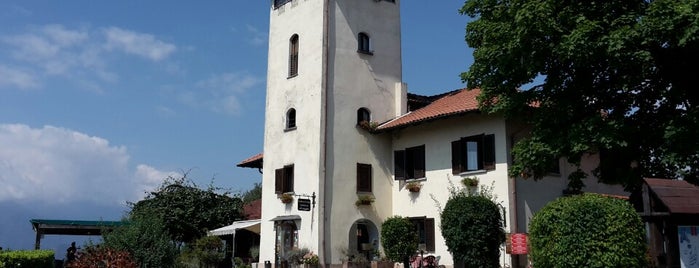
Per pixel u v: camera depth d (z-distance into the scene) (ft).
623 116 60.64
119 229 63.10
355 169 93.20
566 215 47.93
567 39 54.80
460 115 83.71
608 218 46.75
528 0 59.06
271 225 98.84
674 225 53.62
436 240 87.20
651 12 51.83
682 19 49.96
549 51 58.75
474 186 82.38
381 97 98.43
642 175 61.93
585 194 50.52
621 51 52.85
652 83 60.90
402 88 99.66
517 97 65.21
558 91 62.95
